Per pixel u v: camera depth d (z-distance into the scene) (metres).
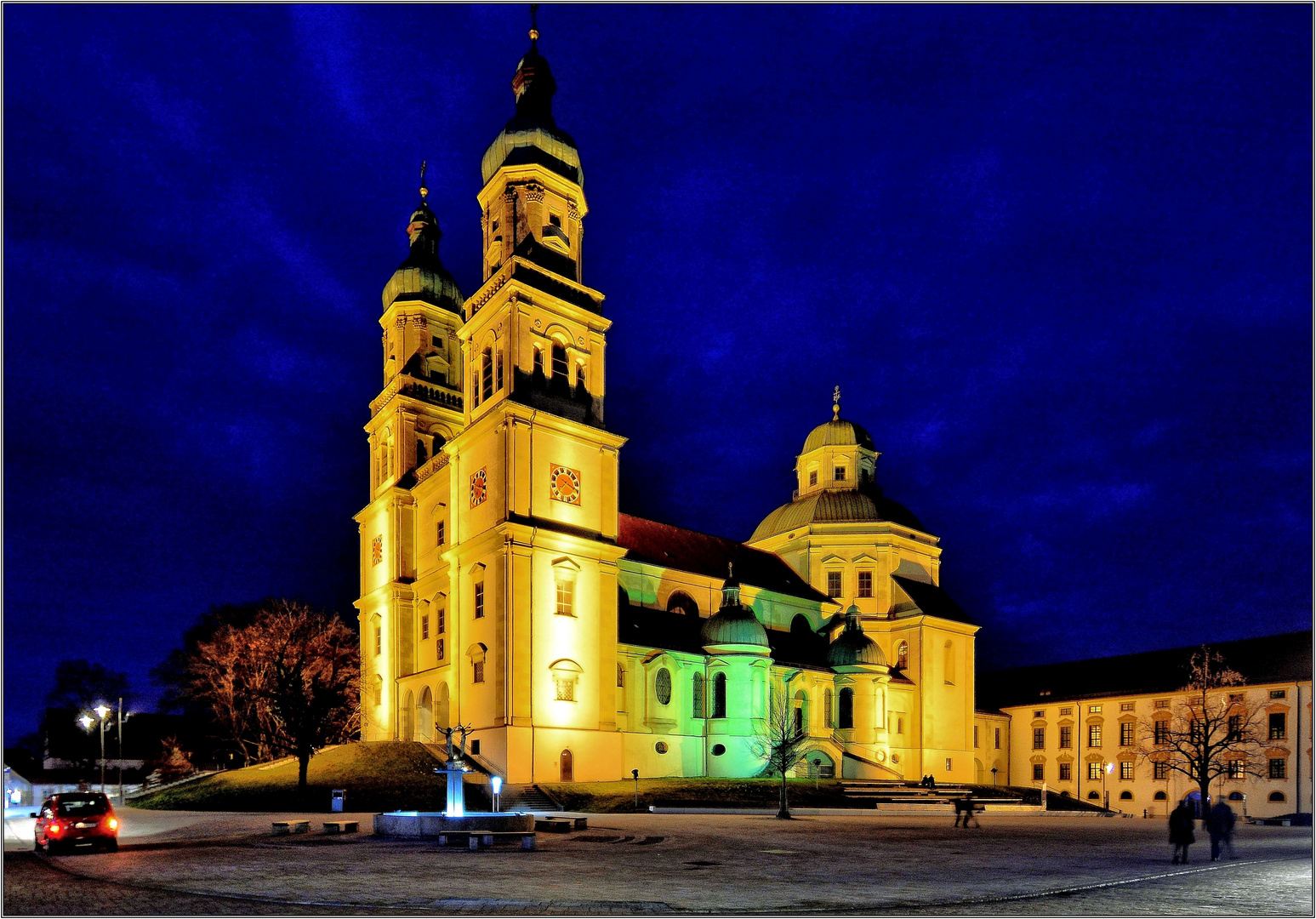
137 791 62.88
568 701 49.50
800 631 72.50
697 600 66.06
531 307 53.28
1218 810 25.89
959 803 38.47
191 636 77.19
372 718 63.09
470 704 50.47
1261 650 77.69
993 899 17.31
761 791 49.06
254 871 20.67
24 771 85.25
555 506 51.59
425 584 59.16
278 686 53.19
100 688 90.94
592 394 55.81
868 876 20.48
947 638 75.44
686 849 25.62
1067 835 34.59
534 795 43.12
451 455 55.56
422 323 65.75
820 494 80.94
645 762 54.22
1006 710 90.75
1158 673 83.25
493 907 15.94
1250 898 17.98
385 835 29.20
